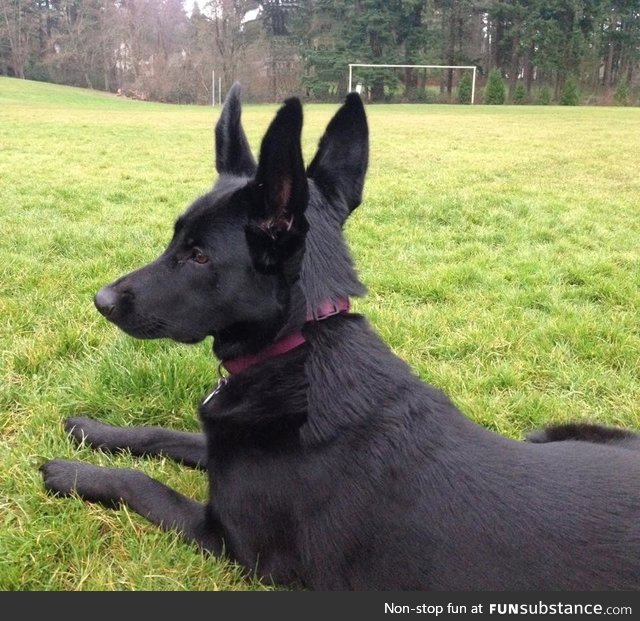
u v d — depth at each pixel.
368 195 2.76
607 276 1.73
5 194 2.54
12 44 20.75
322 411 0.64
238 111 0.78
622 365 1.23
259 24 18.86
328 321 0.68
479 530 0.59
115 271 1.60
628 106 16.11
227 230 0.67
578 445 0.70
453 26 18.14
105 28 20.53
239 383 0.69
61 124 6.89
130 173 3.29
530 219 2.41
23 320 1.26
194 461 0.87
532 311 1.48
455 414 0.69
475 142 5.61
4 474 0.82
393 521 0.61
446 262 1.84
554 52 17.50
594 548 0.56
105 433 0.91
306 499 0.64
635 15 18.14
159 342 1.15
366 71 17.17
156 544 0.72
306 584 0.66
